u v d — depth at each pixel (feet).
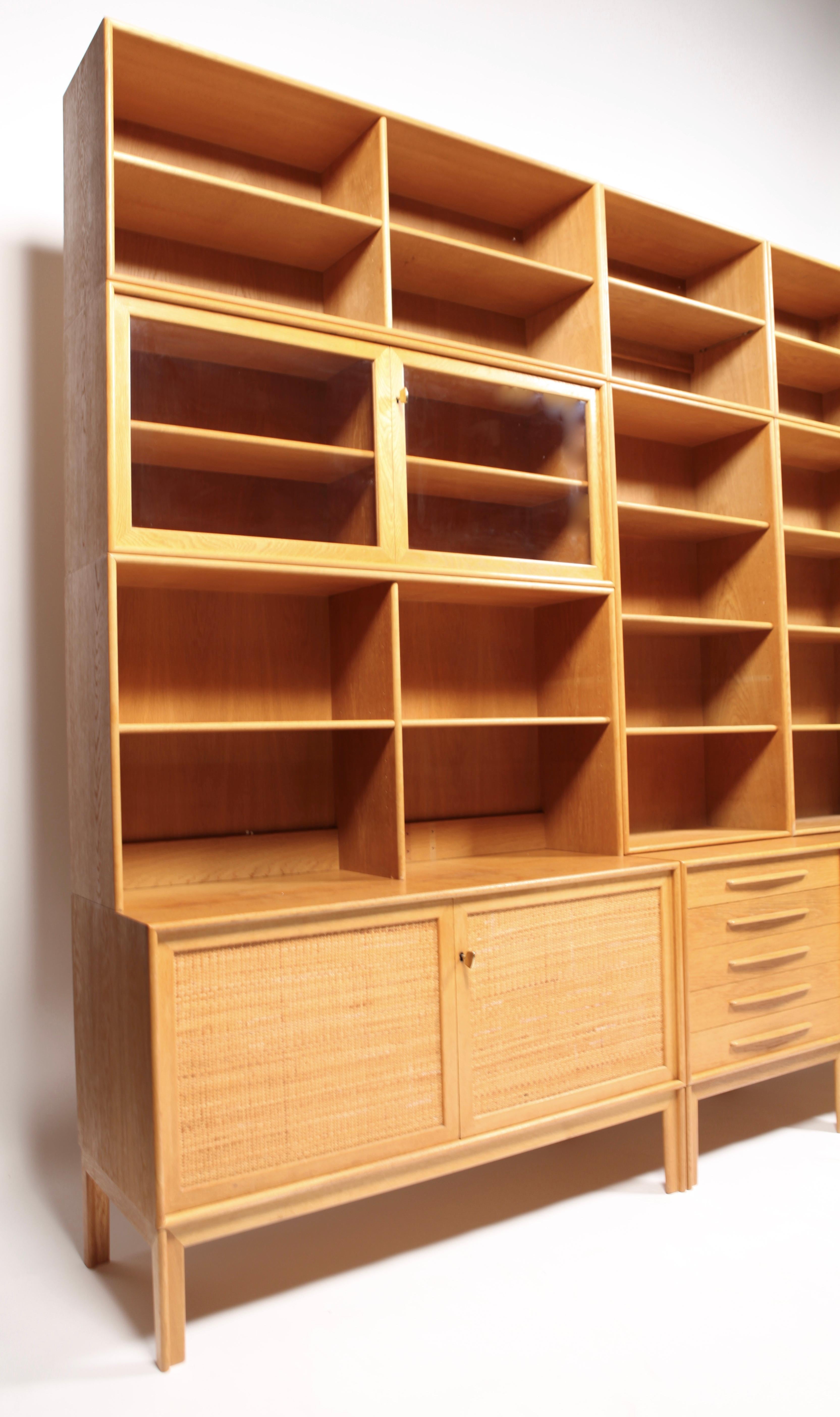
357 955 6.33
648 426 9.73
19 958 7.70
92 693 6.50
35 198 7.93
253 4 8.89
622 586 10.01
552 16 10.74
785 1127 8.92
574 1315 6.02
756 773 9.88
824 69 13.09
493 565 7.77
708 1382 5.37
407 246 7.82
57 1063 7.82
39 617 7.82
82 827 6.78
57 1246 7.00
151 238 7.54
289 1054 6.04
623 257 9.96
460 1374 5.48
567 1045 7.23
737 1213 7.30
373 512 7.24
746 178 12.17
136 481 6.28
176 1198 5.61
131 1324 6.04
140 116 7.38
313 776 8.11
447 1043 6.65
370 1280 6.48
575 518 8.30
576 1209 7.40
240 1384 5.44
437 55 9.92
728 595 10.14
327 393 7.14
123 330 6.27
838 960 8.95
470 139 7.79
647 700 10.07
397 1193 7.74
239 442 6.64
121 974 6.05
